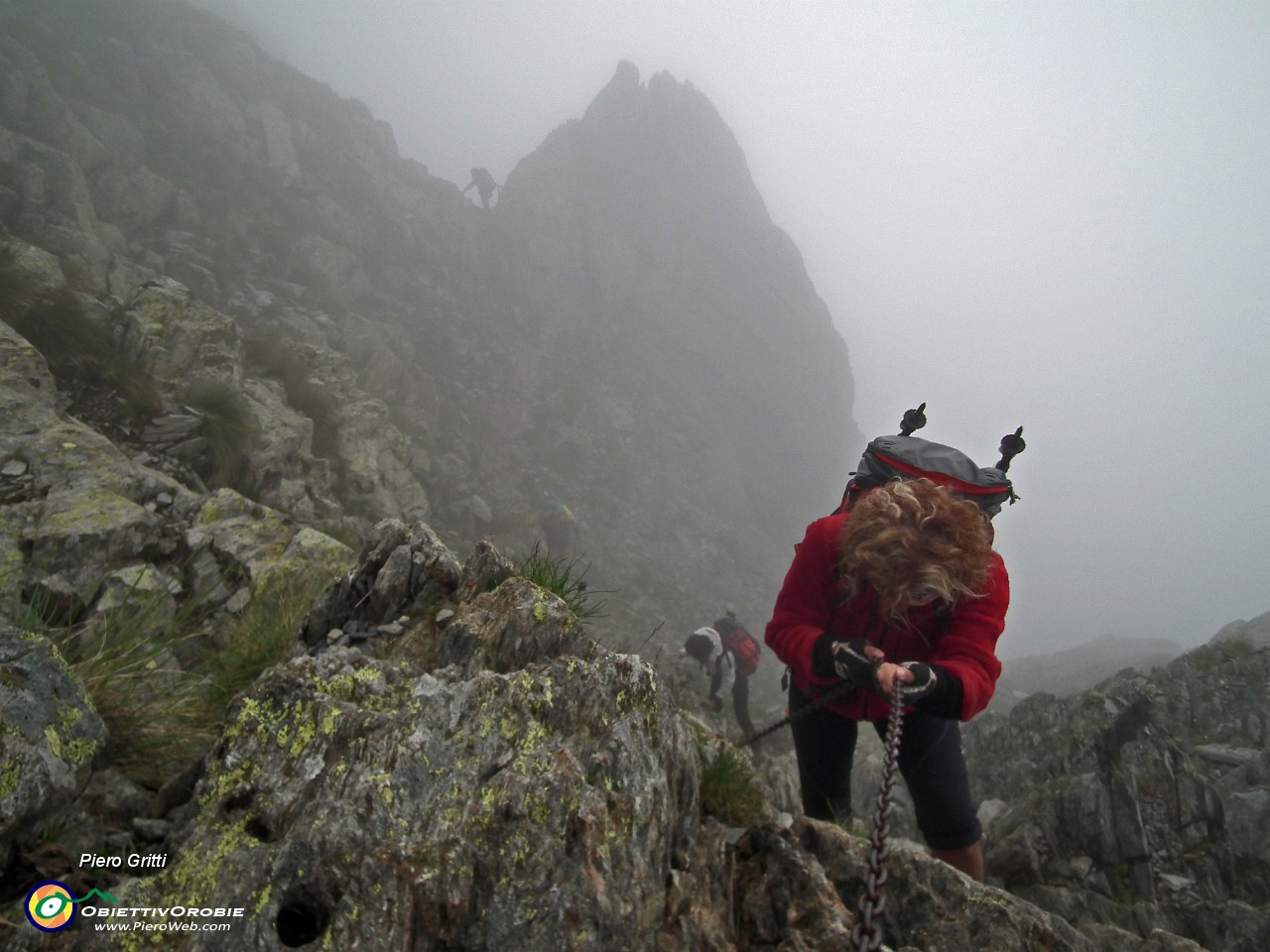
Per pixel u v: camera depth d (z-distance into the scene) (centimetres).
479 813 225
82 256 1922
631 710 277
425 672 309
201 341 1212
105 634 359
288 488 1127
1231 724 934
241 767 244
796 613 331
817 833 315
